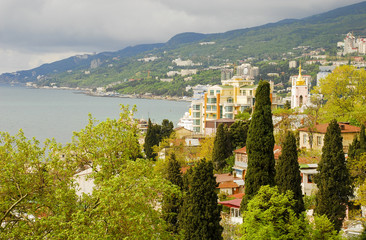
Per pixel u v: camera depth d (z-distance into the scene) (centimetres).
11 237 4009
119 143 4688
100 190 4009
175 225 6003
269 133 5766
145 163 4372
